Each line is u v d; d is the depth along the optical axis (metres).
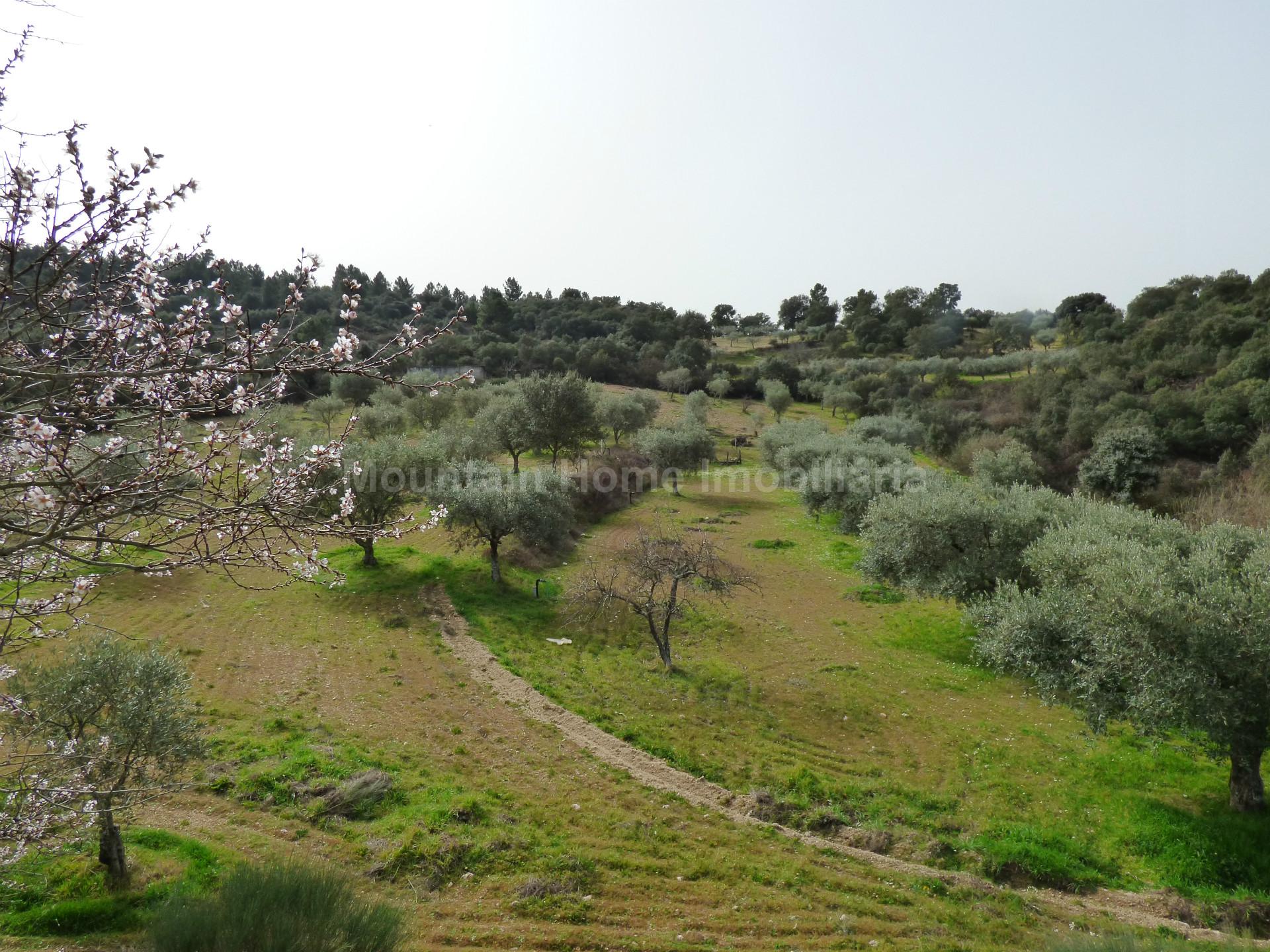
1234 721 13.05
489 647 22.28
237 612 24.02
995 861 12.96
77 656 11.33
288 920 7.77
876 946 10.77
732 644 23.66
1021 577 21.72
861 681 20.89
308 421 50.38
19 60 4.37
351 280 6.68
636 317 121.19
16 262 5.04
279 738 16.00
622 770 15.77
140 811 12.78
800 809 14.59
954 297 145.38
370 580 27.55
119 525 5.91
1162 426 49.31
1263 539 18.05
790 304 147.75
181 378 5.93
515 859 12.48
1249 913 11.57
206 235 6.11
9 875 10.66
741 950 10.63
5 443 5.04
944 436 64.00
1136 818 14.23
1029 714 19.00
